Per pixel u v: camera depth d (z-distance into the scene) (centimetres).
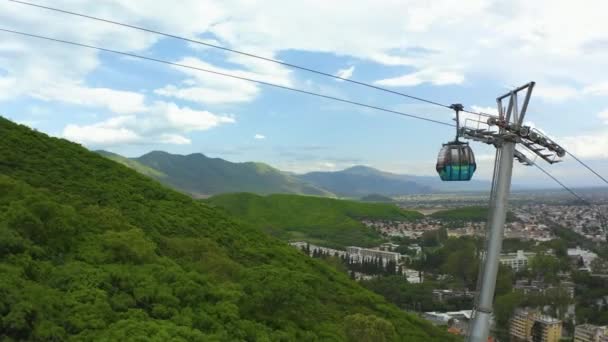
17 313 1828
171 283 2686
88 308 2091
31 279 2275
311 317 3375
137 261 2920
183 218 4597
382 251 19825
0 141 4462
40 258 2534
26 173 4094
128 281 2502
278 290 2923
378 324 3466
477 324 1836
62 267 2450
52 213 2889
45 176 4219
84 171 4703
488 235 1877
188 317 2353
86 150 5322
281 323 2877
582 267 16125
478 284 1878
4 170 3975
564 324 11262
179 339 1975
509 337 11038
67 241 2850
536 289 13388
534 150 1911
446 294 13375
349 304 4416
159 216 4325
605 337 9394
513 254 18175
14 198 3030
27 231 2669
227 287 2911
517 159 1920
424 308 12419
